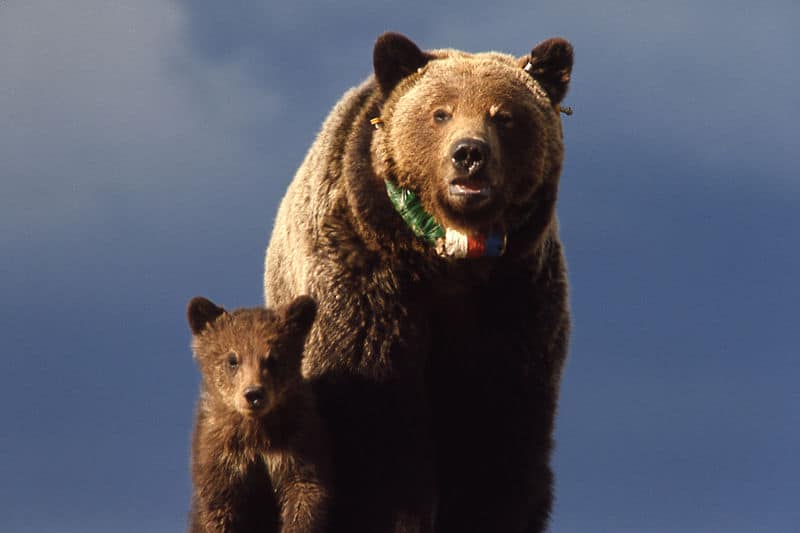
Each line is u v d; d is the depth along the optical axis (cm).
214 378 1666
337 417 1675
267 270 1903
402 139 1648
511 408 1706
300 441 1636
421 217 1648
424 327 1689
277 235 1866
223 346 1662
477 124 1614
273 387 1631
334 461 1677
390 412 1672
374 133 1673
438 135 1636
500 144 1631
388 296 1669
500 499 1728
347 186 1675
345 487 1677
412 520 1684
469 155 1591
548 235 1705
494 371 1698
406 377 1677
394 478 1678
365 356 1667
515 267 1677
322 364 1681
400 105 1666
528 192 1653
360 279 1672
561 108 1714
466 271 1658
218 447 1645
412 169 1645
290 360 1656
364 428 1672
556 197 1683
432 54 1727
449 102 1642
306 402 1652
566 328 1748
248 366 1636
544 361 1709
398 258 1664
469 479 1734
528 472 1723
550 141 1670
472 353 1698
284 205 1859
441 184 1628
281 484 1641
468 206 1605
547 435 1728
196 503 1686
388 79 1695
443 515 1755
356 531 1678
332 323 1677
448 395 1727
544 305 1700
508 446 1714
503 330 1689
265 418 1633
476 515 1734
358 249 1673
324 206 1694
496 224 1644
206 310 1708
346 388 1670
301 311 1673
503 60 1720
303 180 1758
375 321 1669
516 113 1642
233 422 1642
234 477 1645
